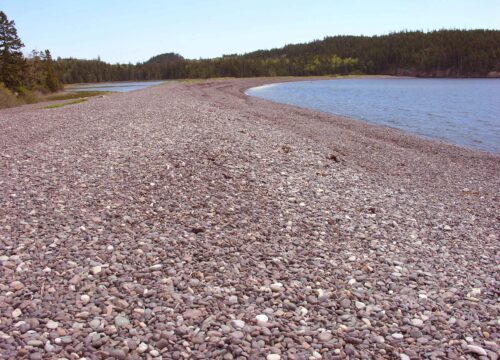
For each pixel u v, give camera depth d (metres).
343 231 9.39
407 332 5.79
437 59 173.00
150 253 7.70
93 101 44.16
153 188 11.34
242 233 8.92
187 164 13.53
